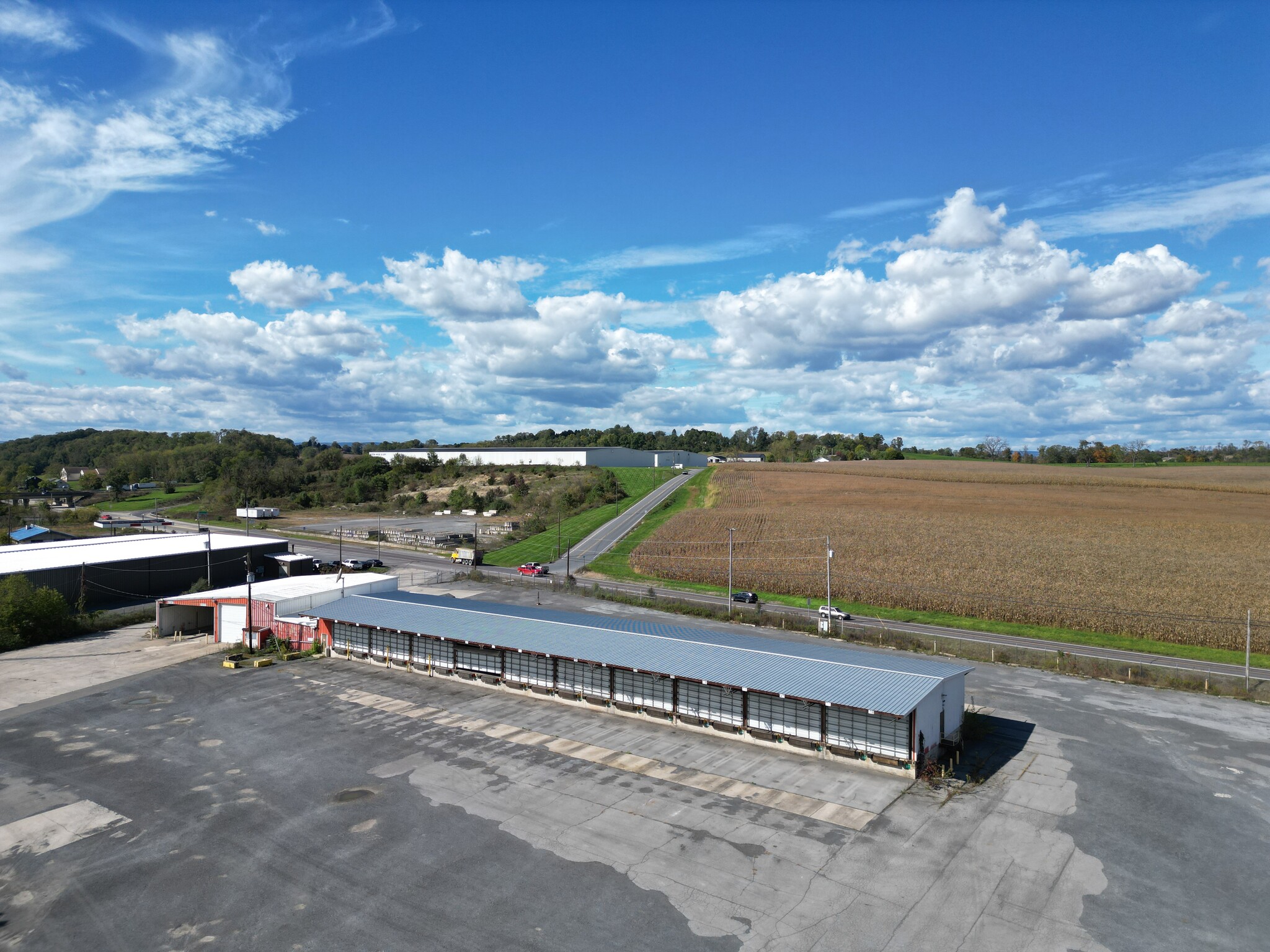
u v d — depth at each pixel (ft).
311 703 124.47
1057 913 66.33
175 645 170.50
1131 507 344.69
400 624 144.25
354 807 86.12
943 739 104.06
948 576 236.02
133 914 65.77
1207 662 163.94
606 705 121.60
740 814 84.84
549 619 147.33
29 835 79.51
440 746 105.09
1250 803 88.84
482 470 638.94
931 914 65.98
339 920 64.80
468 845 77.41
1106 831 81.56
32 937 62.54
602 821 83.10
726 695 110.52
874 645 173.58
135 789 90.84
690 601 225.56
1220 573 227.40
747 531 319.27
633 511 428.97
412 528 412.98
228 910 66.33
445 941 61.93
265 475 593.42
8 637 166.30
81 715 118.62
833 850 76.95
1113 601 205.67
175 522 463.83
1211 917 65.92
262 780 93.35
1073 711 124.47
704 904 67.26
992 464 655.76
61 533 372.79
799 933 63.05
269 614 167.53
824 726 102.06
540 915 65.57
